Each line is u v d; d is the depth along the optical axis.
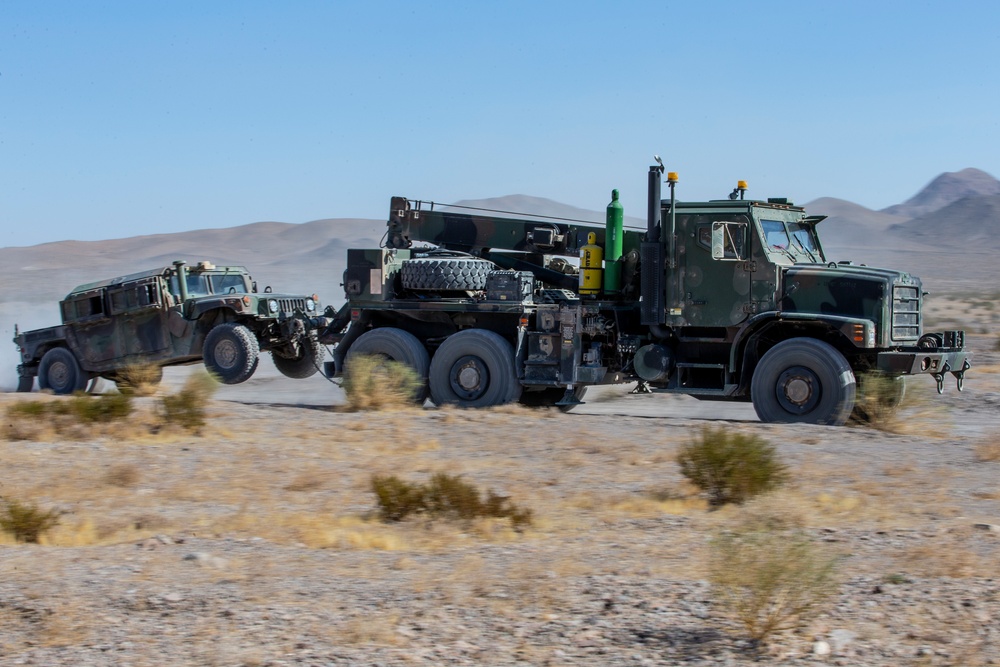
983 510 9.02
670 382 16.03
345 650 5.67
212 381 14.75
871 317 14.77
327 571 7.27
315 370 22.48
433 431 13.98
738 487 9.62
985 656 5.37
